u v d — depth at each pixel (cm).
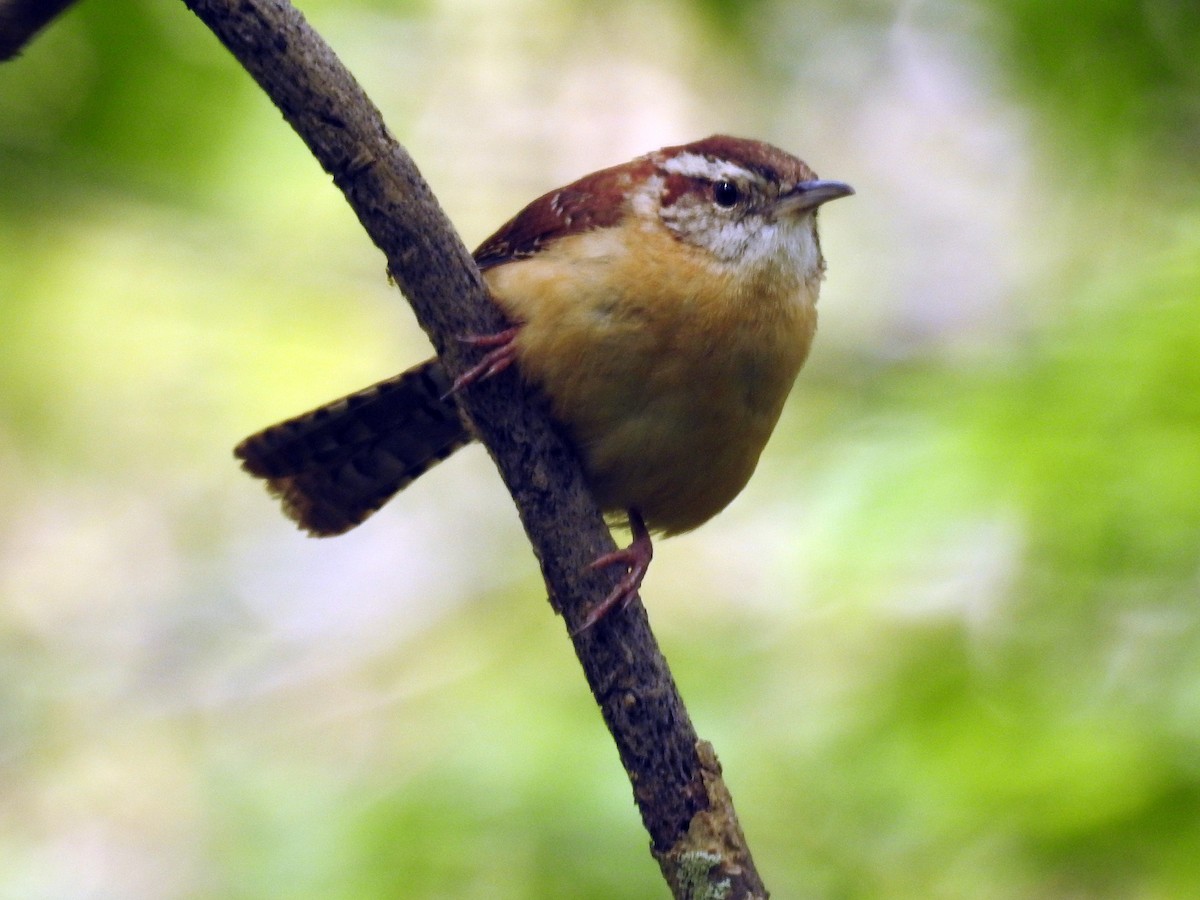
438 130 1426
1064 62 1148
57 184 1192
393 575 1469
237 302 1402
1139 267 1076
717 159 768
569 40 1396
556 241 745
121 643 1422
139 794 1334
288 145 1238
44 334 1323
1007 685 968
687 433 738
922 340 1310
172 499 1470
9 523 1454
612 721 664
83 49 1124
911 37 1301
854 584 1008
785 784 1004
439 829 998
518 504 695
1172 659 939
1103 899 918
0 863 1291
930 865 953
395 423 854
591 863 959
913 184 1452
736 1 1263
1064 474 958
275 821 1063
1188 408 956
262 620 1438
